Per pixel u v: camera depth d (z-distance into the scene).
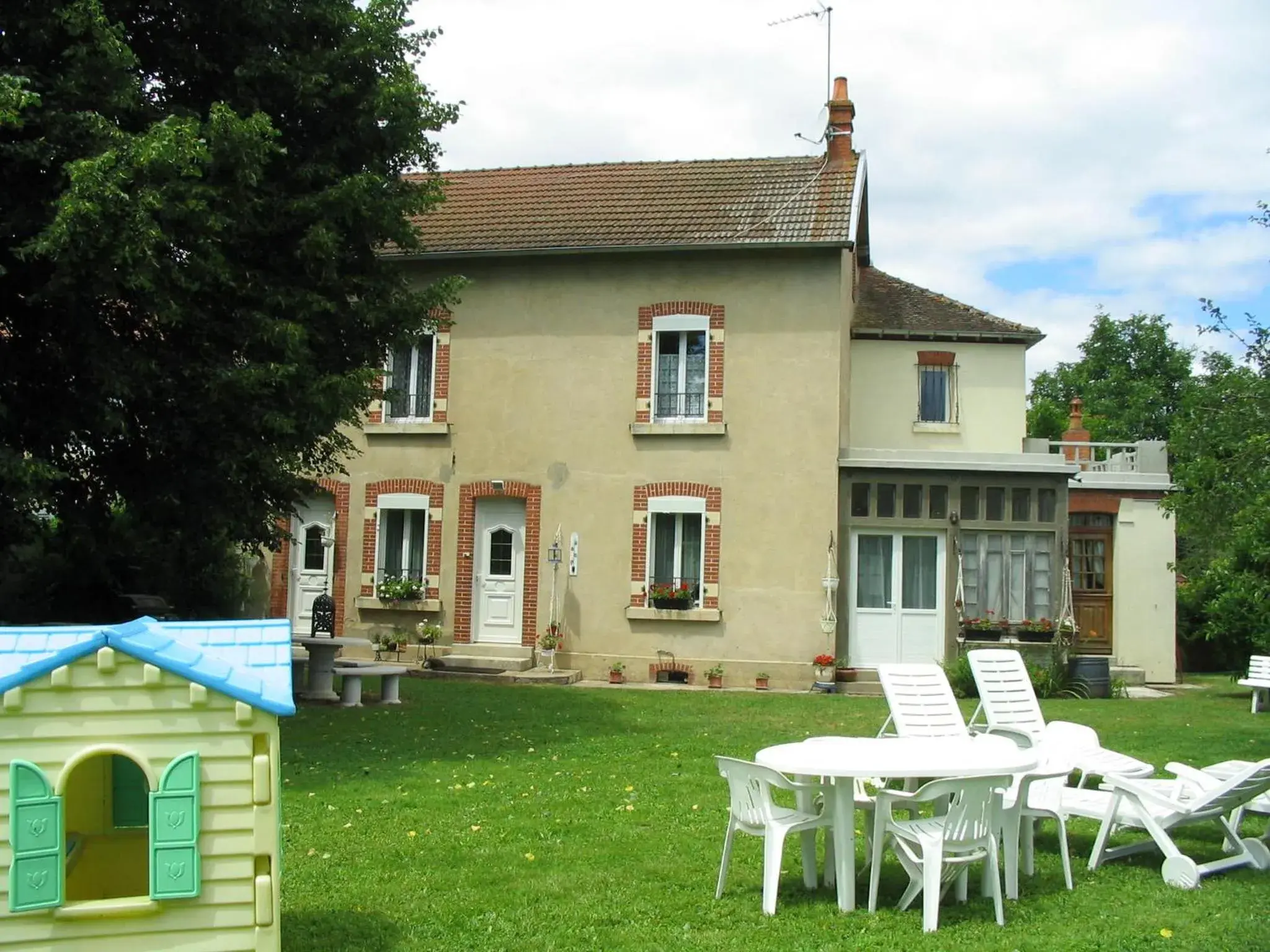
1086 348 50.91
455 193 24.23
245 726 4.87
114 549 19.36
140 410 12.91
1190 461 13.59
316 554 22.92
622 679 20.81
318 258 13.20
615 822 9.09
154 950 4.76
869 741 7.70
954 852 6.71
